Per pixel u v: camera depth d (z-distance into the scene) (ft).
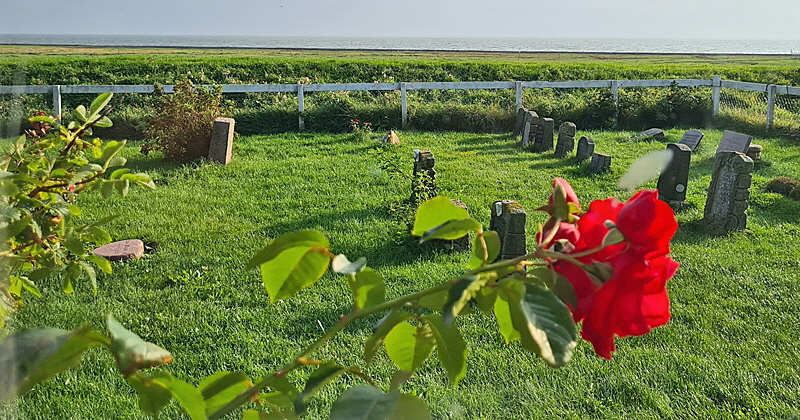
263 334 17.74
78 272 6.49
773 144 51.98
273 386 3.03
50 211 5.64
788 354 16.83
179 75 74.02
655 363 16.22
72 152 6.77
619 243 2.29
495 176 38.27
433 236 2.53
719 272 22.75
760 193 34.30
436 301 2.67
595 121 61.26
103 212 29.84
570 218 2.49
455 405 14.25
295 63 82.58
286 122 56.75
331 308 19.26
